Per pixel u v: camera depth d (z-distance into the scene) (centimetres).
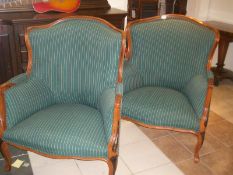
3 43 252
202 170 211
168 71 234
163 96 216
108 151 162
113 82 193
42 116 184
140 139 247
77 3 272
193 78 224
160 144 241
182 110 200
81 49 199
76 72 202
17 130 172
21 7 263
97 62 196
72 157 166
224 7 373
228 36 329
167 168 213
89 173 207
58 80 204
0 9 258
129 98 213
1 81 266
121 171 209
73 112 189
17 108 179
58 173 207
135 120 206
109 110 166
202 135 201
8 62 259
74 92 206
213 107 309
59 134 166
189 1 378
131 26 232
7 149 195
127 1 318
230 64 388
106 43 192
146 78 237
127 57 236
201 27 228
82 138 164
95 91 199
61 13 267
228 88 359
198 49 225
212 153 230
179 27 229
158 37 230
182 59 229
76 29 200
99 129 172
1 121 173
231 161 221
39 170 209
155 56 233
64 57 201
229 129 266
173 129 199
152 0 333
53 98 206
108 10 282
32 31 201
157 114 198
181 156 226
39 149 168
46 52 200
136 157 224
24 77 200
